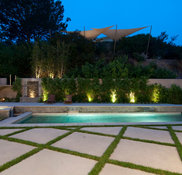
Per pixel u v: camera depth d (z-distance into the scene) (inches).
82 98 500.4
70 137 183.8
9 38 1123.3
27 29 1135.6
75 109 404.5
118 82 501.4
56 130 213.3
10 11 1074.7
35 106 394.6
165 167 115.9
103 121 327.0
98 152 141.3
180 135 193.5
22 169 110.6
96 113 399.9
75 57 712.4
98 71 541.3
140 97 501.7
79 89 503.8
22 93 511.2
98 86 498.9
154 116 375.9
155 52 1088.8
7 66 622.5
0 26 1082.1
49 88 493.7
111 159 127.1
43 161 123.2
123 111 415.5
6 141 168.9
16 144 160.1
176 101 481.4
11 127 227.3
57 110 401.7
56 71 600.7
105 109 410.6
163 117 366.6
